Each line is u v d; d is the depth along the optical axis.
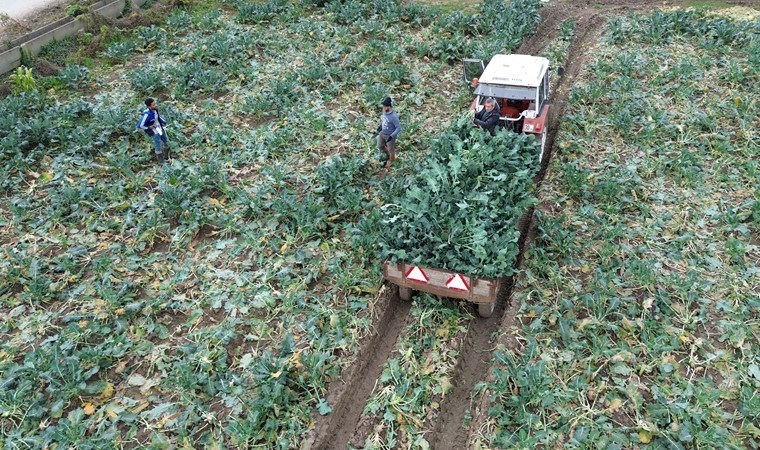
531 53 17.28
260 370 6.83
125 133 13.01
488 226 7.84
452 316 7.96
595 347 7.21
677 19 17.67
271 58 16.91
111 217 10.24
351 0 20.77
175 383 6.96
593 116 12.85
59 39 17.23
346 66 15.96
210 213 10.18
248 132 12.95
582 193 10.37
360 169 11.30
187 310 8.21
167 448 6.28
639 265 8.28
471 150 9.10
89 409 6.74
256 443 6.39
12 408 6.56
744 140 11.87
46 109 13.61
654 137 12.02
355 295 8.38
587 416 6.52
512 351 7.40
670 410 6.38
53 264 9.16
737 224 9.35
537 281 8.47
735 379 6.86
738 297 7.96
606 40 17.59
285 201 9.91
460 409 7.00
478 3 21.14
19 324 8.04
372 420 6.73
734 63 14.88
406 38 17.92
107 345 7.52
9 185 11.16
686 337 7.38
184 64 16.06
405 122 13.03
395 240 7.77
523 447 6.07
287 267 8.84
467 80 13.11
